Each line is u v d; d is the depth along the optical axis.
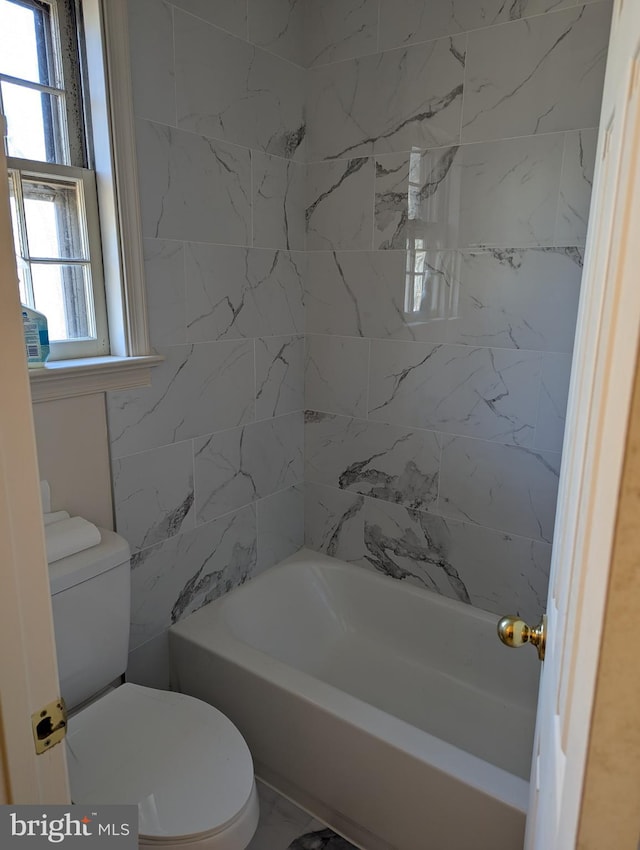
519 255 1.77
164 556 1.88
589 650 0.39
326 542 2.42
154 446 1.78
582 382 0.71
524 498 1.91
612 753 0.36
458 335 1.93
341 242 2.12
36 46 1.44
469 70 1.75
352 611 2.31
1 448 0.56
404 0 1.82
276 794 1.73
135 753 1.31
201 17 1.68
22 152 1.44
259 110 1.92
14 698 0.60
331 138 2.06
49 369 1.44
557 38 1.59
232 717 1.80
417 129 1.87
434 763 1.39
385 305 2.06
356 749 1.51
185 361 1.83
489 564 2.02
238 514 2.13
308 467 2.40
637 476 0.32
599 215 0.68
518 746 1.80
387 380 2.11
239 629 2.04
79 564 1.38
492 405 1.91
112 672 1.52
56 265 1.54
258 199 1.97
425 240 1.93
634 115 0.40
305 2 2.01
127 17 1.49
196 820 1.16
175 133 1.67
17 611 0.59
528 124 1.68
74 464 1.58
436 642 2.13
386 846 1.53
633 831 0.37
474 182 1.80
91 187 1.57
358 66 1.95
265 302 2.07
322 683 1.65
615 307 0.41
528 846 0.93
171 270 1.73
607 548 0.35
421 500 2.13
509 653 1.98
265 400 2.15
